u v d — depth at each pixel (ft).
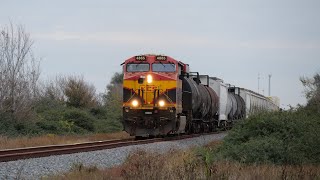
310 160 103.55
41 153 103.45
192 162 82.99
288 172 79.56
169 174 69.26
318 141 106.01
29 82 187.52
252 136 120.06
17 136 166.91
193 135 194.49
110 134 208.23
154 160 81.76
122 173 74.23
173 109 167.63
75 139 169.48
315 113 136.36
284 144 108.88
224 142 121.70
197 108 204.44
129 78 171.22
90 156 106.22
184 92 187.62
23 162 88.58
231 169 79.71
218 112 252.01
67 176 73.72
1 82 178.09
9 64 181.47
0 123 171.63
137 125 171.01
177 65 171.73
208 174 70.13
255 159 102.32
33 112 189.57
